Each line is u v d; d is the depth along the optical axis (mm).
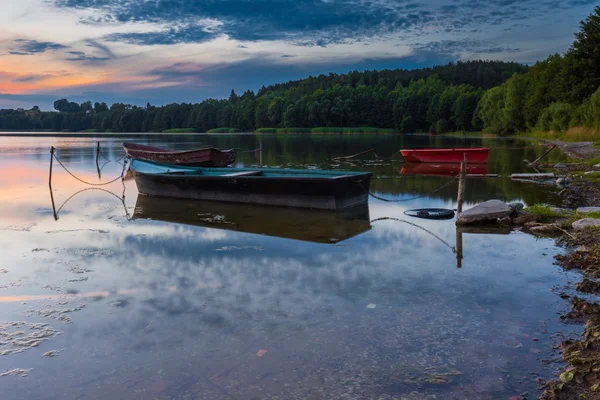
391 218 10625
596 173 16438
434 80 130500
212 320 5023
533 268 6629
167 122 127000
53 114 149000
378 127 107688
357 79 158500
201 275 6527
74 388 3807
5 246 8188
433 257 7297
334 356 4211
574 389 3514
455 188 15750
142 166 16906
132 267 6930
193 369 4047
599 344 4094
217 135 89875
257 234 9141
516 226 9391
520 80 60062
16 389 3805
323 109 108000
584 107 38250
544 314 5008
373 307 5293
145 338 4637
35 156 30688
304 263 7059
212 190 13195
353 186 11891
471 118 86938
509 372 3863
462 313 5078
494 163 24672
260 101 123750
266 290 5902
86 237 8914
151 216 11219
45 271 6754
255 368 4039
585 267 6520
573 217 9312
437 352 4238
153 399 3633
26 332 4797
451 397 3559
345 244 8219
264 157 30172
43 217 11070
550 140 41469
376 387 3715
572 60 44625
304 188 11734
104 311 5305
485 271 6535
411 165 24469
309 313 5164
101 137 75875
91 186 16922
